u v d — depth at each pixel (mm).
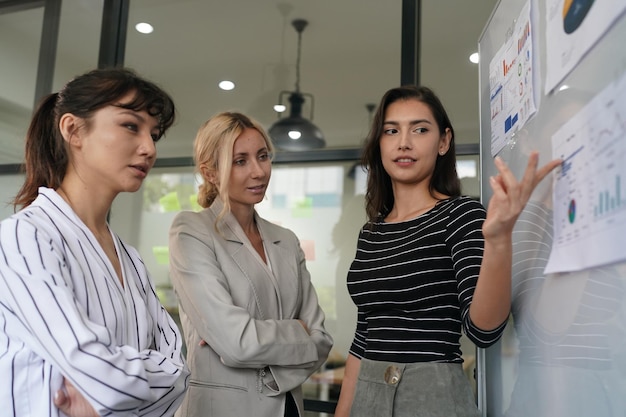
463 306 1160
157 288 2881
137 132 1145
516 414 1204
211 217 1766
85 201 1146
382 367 1307
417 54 2635
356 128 2730
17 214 1044
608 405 779
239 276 1660
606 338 780
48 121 1159
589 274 830
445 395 1209
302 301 1854
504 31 1364
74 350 919
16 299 945
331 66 2840
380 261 1410
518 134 1226
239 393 1567
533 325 1083
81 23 3199
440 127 1505
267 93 2926
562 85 945
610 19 754
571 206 894
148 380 1010
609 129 755
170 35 3105
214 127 1757
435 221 1328
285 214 2766
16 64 3285
